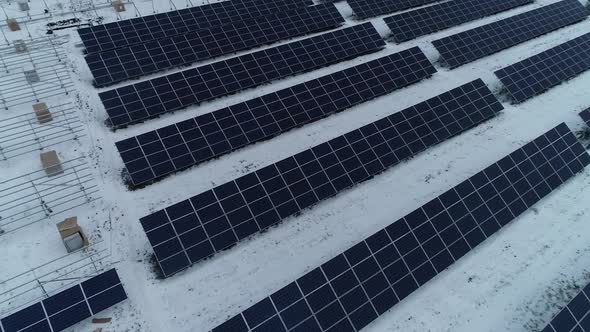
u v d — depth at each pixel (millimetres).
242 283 19688
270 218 22000
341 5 46750
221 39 36000
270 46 37844
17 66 31578
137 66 32062
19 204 22047
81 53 34438
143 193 23391
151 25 36625
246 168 25562
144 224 19734
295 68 34000
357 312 18312
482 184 24094
